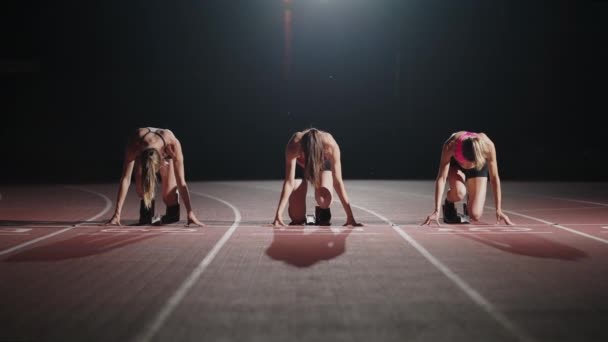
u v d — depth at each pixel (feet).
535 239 25.96
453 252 22.70
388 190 59.93
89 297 15.92
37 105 117.70
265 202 46.57
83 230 29.17
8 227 30.42
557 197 49.85
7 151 116.88
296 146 29.86
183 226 30.81
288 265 20.17
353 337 12.53
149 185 28.96
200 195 54.13
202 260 21.08
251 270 19.35
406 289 16.75
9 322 13.70
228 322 13.58
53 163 118.01
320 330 13.00
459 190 30.73
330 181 30.55
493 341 12.32
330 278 18.15
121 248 23.66
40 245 24.44
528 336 12.64
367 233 27.94
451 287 16.99
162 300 15.56
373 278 18.15
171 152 30.40
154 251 22.94
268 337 12.51
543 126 106.32
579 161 102.27
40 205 44.50
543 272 19.01
